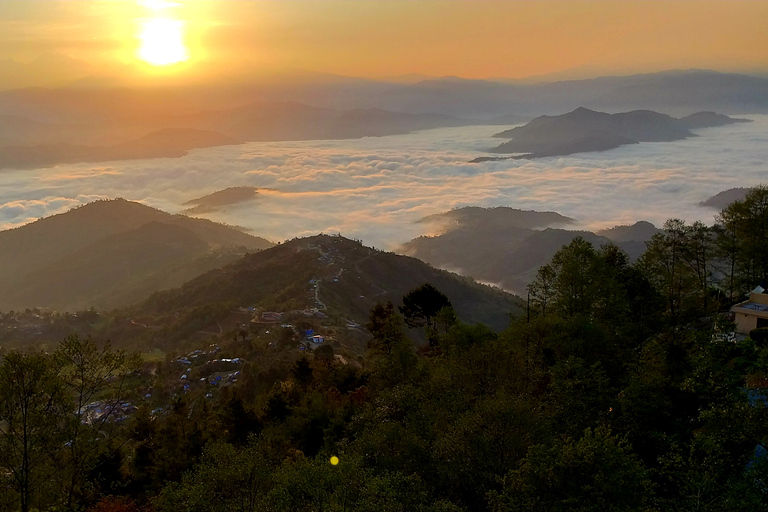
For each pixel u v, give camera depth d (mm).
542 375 33344
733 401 22859
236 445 37625
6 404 21484
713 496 18812
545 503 18750
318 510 19891
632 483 18750
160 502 22547
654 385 29016
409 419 27828
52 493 22609
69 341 24359
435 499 22391
